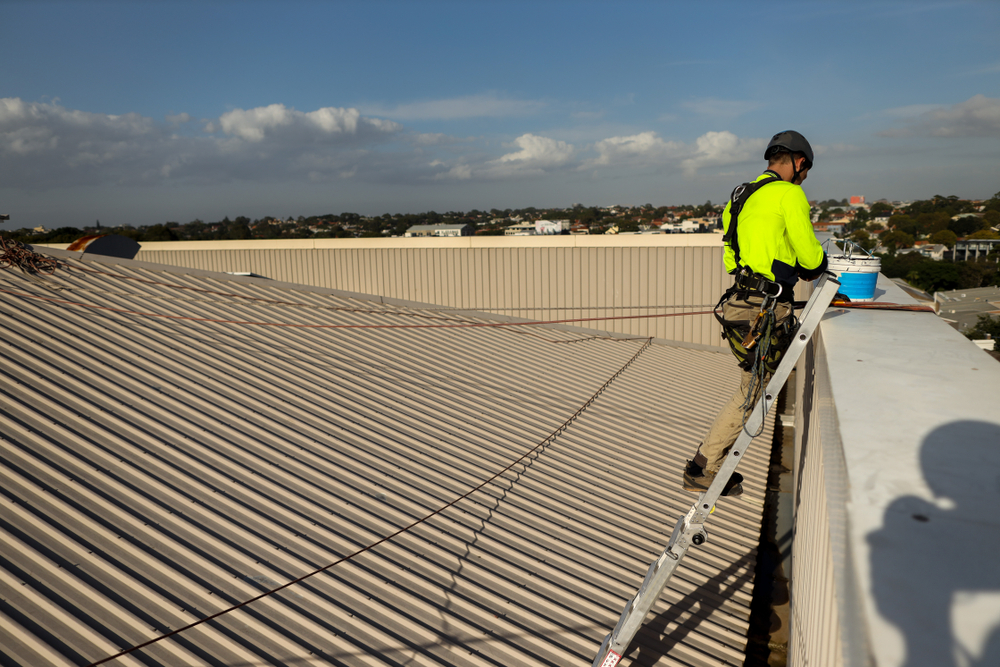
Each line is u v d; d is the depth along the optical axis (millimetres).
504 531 5285
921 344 2496
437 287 19688
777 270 2996
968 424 1461
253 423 6215
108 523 4242
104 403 5898
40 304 8141
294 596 4016
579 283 18234
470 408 8047
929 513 1026
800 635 2812
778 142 3121
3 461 4594
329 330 10164
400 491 5590
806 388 4352
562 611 4402
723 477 2748
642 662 4055
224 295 10891
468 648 3896
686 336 17500
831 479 1490
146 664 3260
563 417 8344
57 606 3475
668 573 2939
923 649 724
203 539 4332
